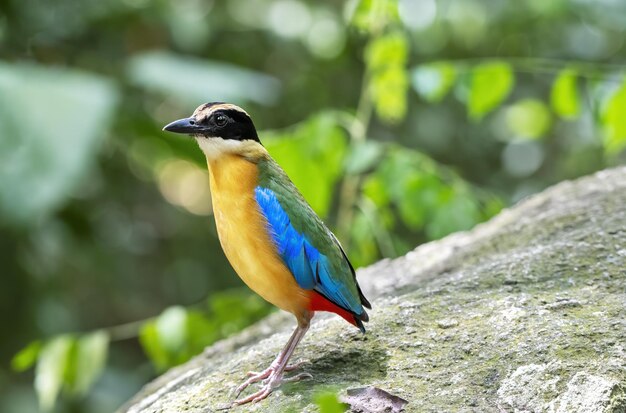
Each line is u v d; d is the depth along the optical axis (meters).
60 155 9.85
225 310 11.09
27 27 14.62
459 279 8.36
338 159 11.17
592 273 8.08
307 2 17.70
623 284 7.82
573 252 8.43
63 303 15.29
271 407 6.87
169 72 12.29
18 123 9.91
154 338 10.34
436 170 11.42
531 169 18.25
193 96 12.15
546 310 7.46
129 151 16.12
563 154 18.27
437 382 6.79
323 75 17.69
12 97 10.02
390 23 11.92
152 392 8.80
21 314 14.65
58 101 10.10
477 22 17.59
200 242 18.23
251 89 12.91
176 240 18.17
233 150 7.42
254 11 17.56
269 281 7.30
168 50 16.53
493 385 6.64
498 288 8.08
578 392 6.35
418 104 17.67
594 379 6.40
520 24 17.70
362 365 7.28
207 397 7.31
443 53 17.97
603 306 7.43
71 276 16.23
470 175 18.20
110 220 16.80
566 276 8.09
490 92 11.09
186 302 17.92
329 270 7.32
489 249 9.38
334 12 17.55
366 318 7.39
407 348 7.32
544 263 8.34
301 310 7.42
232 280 18.03
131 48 16.28
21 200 9.69
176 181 21.17
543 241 9.07
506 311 7.53
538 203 10.27
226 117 7.42
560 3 16.28
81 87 10.37
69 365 10.09
